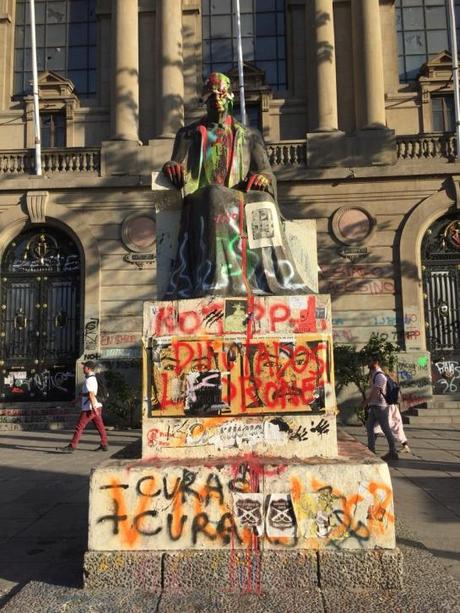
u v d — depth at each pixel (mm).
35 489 8062
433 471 9250
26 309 20625
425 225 19578
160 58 21391
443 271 19969
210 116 5762
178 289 5242
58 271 20625
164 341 4562
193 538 4035
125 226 19781
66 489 8039
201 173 5598
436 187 19641
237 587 3908
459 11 23312
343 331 19109
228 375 4500
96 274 19609
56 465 10203
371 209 19656
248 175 5605
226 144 5609
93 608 3643
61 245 20734
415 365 18625
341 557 3916
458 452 11383
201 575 3941
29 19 23953
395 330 19062
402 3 23391
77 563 4668
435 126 22266
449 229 20062
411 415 17547
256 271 5207
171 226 5781
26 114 22516
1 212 20266
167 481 4098
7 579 4363
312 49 21500
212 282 4895
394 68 22594
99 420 12320
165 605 3670
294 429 4402
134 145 20328
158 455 4434
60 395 20234
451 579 4105
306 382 4457
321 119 20578
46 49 23750
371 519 3990
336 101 21359
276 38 23297
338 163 19859
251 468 4102
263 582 3912
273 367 4488
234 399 4465
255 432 4418
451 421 16922
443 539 5352
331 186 19828
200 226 5230
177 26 21578
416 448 11992
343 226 19594
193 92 22250
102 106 22422
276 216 5348
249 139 5762
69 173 20500
